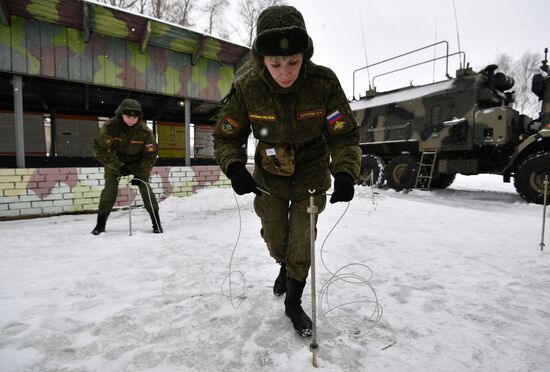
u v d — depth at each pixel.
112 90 7.49
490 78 7.75
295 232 1.58
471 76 7.78
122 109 3.29
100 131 3.41
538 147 6.59
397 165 8.75
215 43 6.12
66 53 5.14
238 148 1.59
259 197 1.68
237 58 6.82
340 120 1.46
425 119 8.34
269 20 1.26
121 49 5.66
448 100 7.86
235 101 1.53
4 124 8.36
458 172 7.81
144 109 9.78
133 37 5.62
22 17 4.78
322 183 1.60
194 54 6.24
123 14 4.96
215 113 9.99
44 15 4.81
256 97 1.45
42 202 4.86
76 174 5.09
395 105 9.09
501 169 7.66
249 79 1.46
